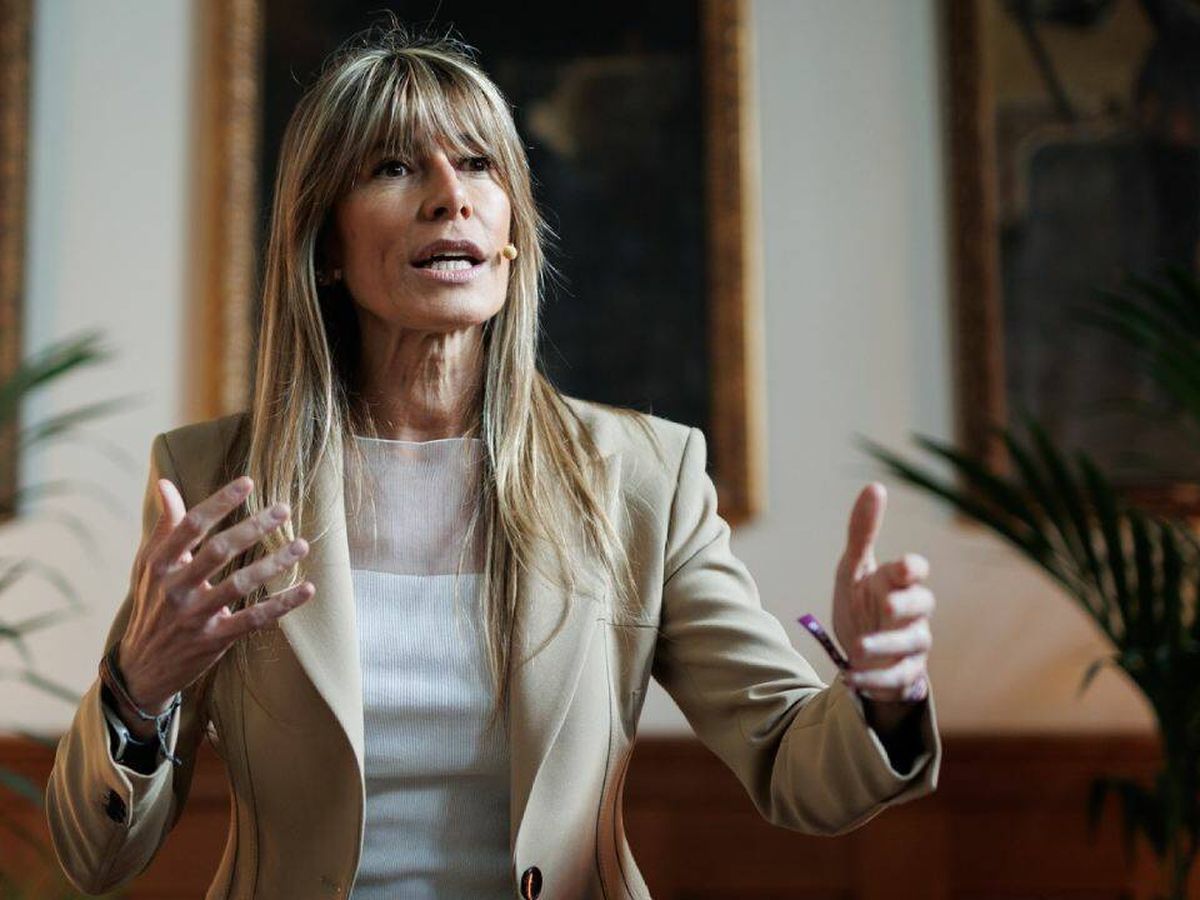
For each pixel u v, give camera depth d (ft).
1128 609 26.73
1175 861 26.48
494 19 36.70
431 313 13.66
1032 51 35.88
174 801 13.52
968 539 34.32
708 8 36.42
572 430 14.73
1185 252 35.09
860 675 10.74
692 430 15.10
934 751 11.07
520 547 13.57
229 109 36.32
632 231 35.91
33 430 32.42
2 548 35.19
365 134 13.87
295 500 13.84
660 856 33.65
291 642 12.86
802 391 35.22
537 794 12.69
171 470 14.53
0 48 36.19
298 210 14.26
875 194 35.76
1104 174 35.42
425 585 13.70
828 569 34.58
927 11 36.27
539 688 12.94
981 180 35.29
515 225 14.60
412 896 12.84
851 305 35.45
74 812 12.39
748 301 35.29
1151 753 33.17
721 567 14.15
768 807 12.76
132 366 35.81
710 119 36.06
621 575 13.83
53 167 36.58
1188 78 35.68
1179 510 33.91
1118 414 34.60
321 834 12.84
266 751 13.01
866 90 36.14
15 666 34.71
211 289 35.86
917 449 34.83
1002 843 33.35
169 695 11.85
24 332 35.70
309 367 14.30
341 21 36.76
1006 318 35.12
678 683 13.89
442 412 14.56
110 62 36.99
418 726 13.12
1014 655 33.94
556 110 36.37
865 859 33.45
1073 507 27.32
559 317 35.65
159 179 36.50
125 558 35.19
